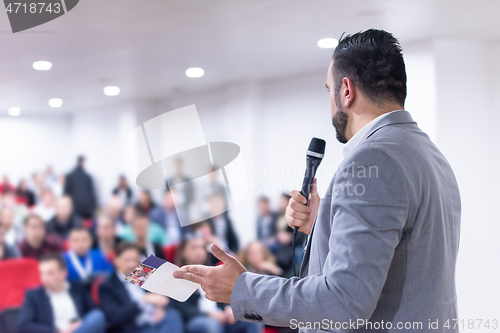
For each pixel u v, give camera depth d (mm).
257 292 917
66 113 8656
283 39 4008
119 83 6027
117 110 7734
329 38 3967
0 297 3314
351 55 1023
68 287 3217
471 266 3963
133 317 3191
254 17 3389
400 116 988
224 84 6188
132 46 4211
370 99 1007
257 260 3730
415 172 888
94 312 3154
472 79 4078
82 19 3387
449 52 3986
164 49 4324
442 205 947
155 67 5113
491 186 4137
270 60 4809
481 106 4117
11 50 4238
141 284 1013
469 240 3988
